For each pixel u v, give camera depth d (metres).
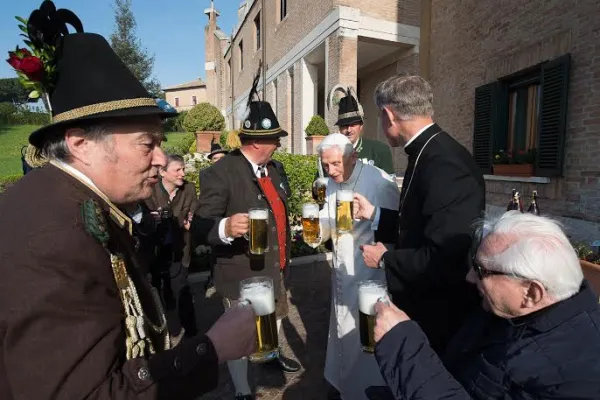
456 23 8.45
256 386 2.90
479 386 1.26
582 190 5.37
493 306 1.26
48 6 1.04
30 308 0.79
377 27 11.05
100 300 0.90
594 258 3.58
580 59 5.35
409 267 1.77
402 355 1.30
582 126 5.36
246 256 2.51
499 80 7.11
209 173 2.52
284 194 2.81
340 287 2.50
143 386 0.90
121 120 1.02
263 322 1.41
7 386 0.85
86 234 0.90
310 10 12.60
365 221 2.44
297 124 14.26
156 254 3.08
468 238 1.62
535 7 6.19
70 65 1.02
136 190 1.11
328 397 2.70
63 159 1.05
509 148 7.21
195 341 1.03
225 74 29.73
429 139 1.84
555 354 1.13
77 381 0.80
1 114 30.78
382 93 1.95
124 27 28.16
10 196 0.96
